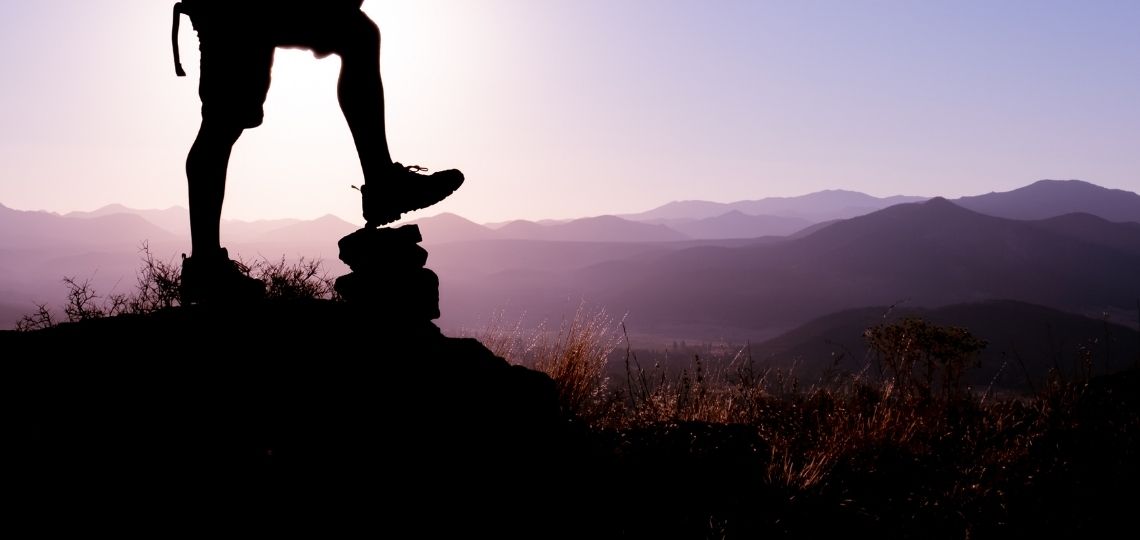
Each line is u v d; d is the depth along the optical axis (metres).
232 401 2.41
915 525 4.27
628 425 5.30
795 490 4.46
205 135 2.94
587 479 3.23
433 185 3.15
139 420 2.25
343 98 3.09
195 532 1.99
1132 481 4.62
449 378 2.93
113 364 2.47
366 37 3.02
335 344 2.80
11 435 2.10
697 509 3.99
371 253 3.13
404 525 2.32
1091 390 6.02
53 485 1.99
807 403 6.14
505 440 2.87
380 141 3.12
